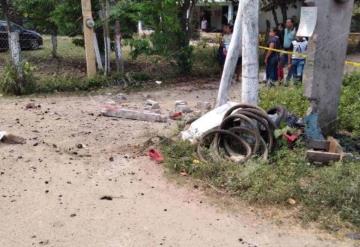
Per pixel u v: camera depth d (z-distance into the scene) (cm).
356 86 940
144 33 1565
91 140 720
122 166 606
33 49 2016
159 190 530
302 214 467
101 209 482
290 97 858
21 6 1507
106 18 1270
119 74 1248
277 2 2216
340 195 482
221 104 738
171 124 828
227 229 444
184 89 1227
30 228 442
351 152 646
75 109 937
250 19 642
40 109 924
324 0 660
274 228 446
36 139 713
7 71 1072
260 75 1430
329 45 683
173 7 1338
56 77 1194
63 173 578
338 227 445
